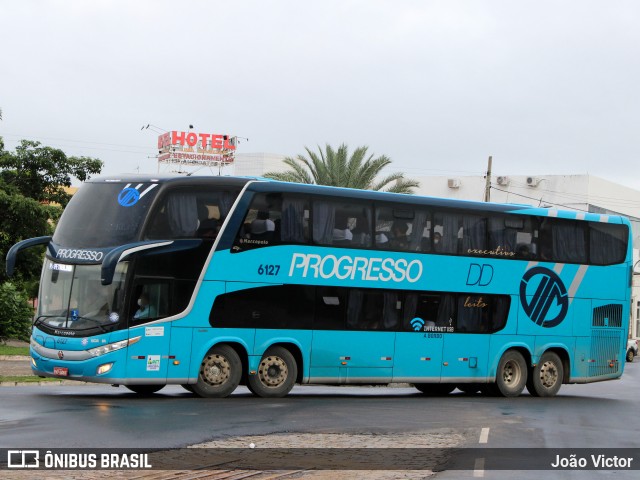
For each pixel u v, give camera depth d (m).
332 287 22.58
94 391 23.55
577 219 27.28
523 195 71.88
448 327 24.45
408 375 23.70
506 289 25.58
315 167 47.06
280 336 21.83
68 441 13.12
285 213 22.05
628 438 16.72
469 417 19.08
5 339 45.19
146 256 20.06
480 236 25.14
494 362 25.36
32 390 23.34
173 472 11.14
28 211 39.53
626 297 28.19
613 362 27.91
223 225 21.16
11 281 46.97
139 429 14.70
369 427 16.47
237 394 23.17
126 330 19.77
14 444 12.69
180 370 20.44
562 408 22.83
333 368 22.55
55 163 42.41
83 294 19.97
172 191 20.61
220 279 21.02
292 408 19.28
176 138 77.25
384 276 23.31
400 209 23.75
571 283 26.95
